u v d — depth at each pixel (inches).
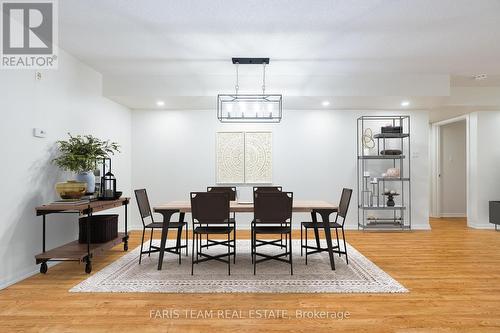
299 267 136.8
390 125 236.4
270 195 128.9
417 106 225.3
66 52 155.0
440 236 205.6
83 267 136.2
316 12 116.7
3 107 113.3
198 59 166.9
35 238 129.2
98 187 160.6
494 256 154.6
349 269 133.3
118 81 194.7
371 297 102.9
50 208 122.3
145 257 154.2
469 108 233.1
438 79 194.4
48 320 86.4
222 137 232.8
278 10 115.3
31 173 127.7
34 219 129.0
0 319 87.0
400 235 208.8
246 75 196.4
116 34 135.1
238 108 152.3
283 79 196.9
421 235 209.0
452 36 138.3
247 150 232.5
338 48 152.2
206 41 143.4
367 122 235.3
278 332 80.4
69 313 90.9
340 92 196.1
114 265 139.6
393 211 233.8
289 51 155.9
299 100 206.2
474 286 113.0
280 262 144.6
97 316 89.0
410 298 102.1
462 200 302.4
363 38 140.2
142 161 232.4
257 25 127.4
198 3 110.2
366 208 216.8
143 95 195.3
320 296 103.8
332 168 233.3
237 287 111.7
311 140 233.5
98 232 144.7
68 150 140.3
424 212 233.5
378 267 136.0
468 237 202.4
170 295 104.6
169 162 232.7
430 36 138.3
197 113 233.0
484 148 243.1
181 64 175.0
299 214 231.8
